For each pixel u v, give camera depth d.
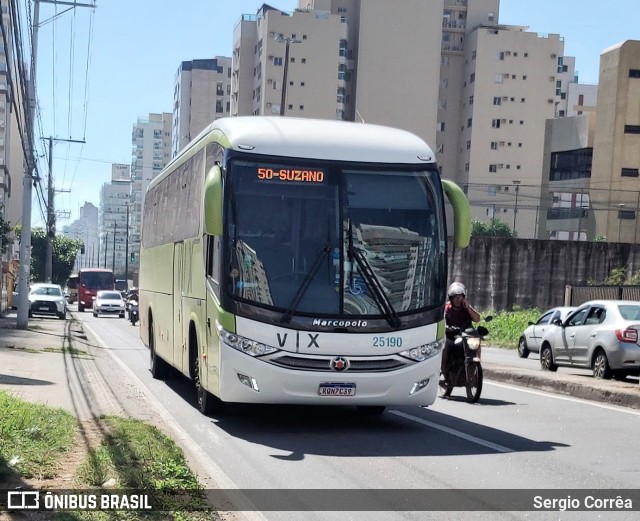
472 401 14.87
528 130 112.94
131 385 16.98
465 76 116.06
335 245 10.97
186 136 146.88
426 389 11.17
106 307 60.34
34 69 31.39
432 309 11.20
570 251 53.00
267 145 11.22
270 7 107.56
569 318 21.95
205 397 12.66
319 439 10.99
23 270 33.78
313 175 11.16
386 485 8.31
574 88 157.50
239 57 111.12
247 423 12.24
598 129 93.31
